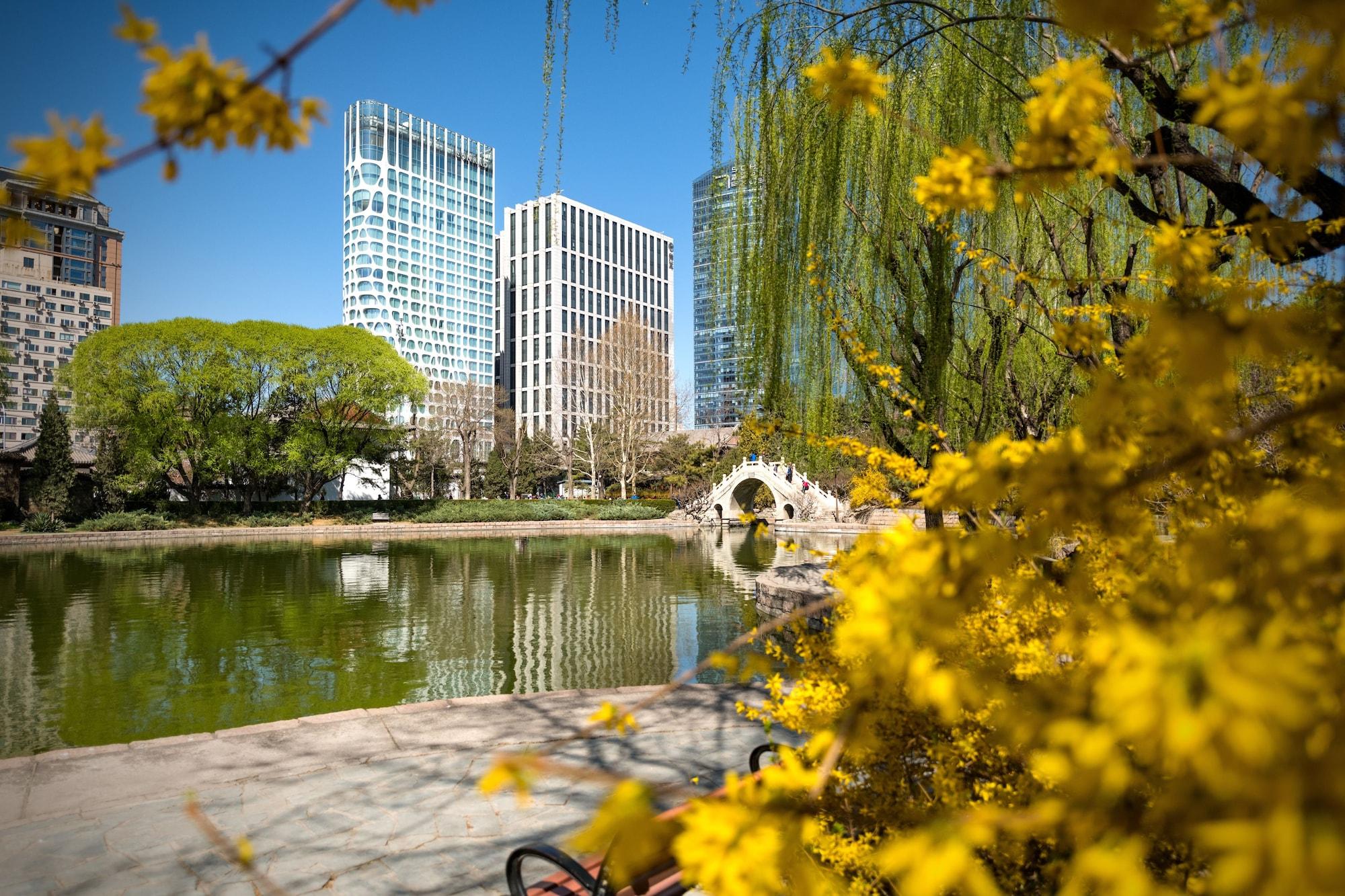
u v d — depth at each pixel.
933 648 0.69
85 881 2.96
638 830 0.62
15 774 3.94
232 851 0.71
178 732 7.18
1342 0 0.45
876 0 4.83
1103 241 5.15
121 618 13.08
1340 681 0.39
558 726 4.61
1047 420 5.88
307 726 4.62
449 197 112.94
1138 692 0.40
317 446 37.62
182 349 33.91
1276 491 0.91
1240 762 0.36
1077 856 0.56
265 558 24.03
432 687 9.05
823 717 1.44
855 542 0.89
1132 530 0.98
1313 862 0.32
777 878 0.65
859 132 5.86
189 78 0.60
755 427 1.86
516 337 98.38
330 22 0.60
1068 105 0.81
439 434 50.47
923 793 1.46
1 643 11.11
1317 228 1.16
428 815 3.50
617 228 101.12
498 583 18.34
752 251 6.33
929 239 5.86
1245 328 0.60
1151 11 0.53
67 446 32.09
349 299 104.50
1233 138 0.55
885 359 6.11
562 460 55.03
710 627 12.81
